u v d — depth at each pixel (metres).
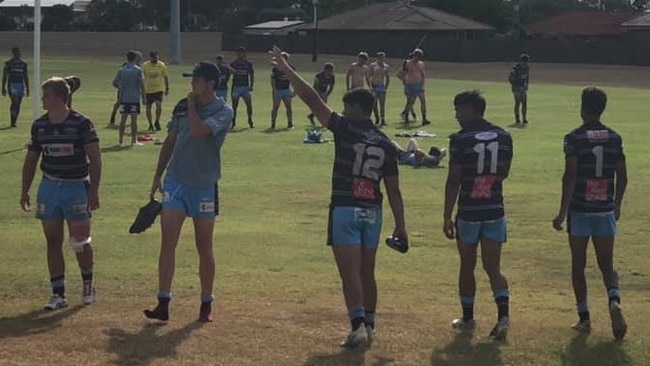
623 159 8.06
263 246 12.02
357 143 7.36
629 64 76.50
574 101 40.00
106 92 41.66
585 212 8.00
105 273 10.27
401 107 36.41
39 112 23.12
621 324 7.73
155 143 22.86
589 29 94.75
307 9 117.88
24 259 10.91
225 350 7.37
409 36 89.38
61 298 8.71
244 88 27.59
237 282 10.04
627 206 15.16
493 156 7.75
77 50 86.56
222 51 89.50
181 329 7.94
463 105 7.86
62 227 8.69
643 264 11.30
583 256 8.12
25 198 8.73
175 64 69.31
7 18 111.38
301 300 9.25
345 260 7.40
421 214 14.36
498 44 81.00
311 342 7.63
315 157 20.81
